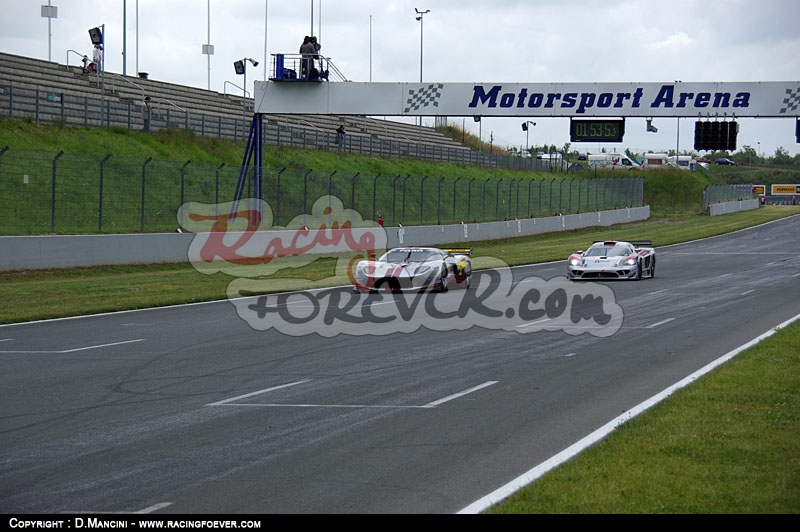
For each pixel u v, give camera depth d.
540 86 35.09
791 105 33.91
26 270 26.22
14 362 12.73
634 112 34.88
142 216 32.09
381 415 9.27
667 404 9.49
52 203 29.11
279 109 36.44
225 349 14.09
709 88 34.28
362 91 35.88
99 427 8.70
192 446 7.96
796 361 12.34
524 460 7.41
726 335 15.80
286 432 8.51
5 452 7.73
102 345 14.50
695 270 33.47
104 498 6.40
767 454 7.27
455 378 11.53
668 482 6.52
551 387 10.88
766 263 37.12
